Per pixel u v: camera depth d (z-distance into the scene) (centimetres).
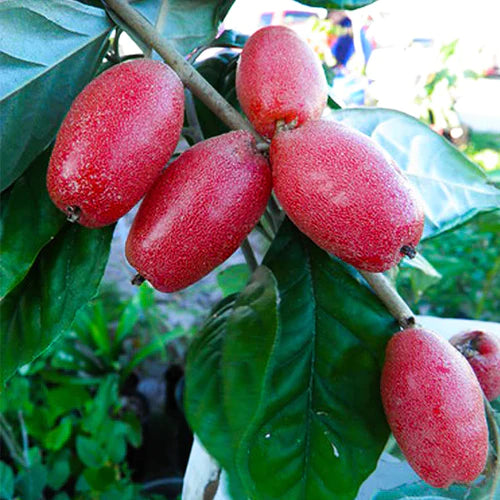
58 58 12
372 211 9
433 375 10
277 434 11
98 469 38
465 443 10
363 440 11
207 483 13
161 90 10
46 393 45
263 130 11
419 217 9
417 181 14
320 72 11
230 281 22
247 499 10
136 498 41
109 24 12
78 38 12
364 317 12
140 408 49
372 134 14
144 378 52
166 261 10
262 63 11
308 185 9
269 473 10
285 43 11
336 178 9
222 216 10
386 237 9
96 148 9
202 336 10
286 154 10
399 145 14
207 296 56
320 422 11
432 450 10
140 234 10
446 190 14
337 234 9
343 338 12
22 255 12
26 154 12
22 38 11
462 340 13
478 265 52
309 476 11
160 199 10
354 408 11
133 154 10
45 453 46
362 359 12
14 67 11
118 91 10
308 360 11
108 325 54
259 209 10
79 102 10
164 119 10
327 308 12
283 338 12
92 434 41
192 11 13
